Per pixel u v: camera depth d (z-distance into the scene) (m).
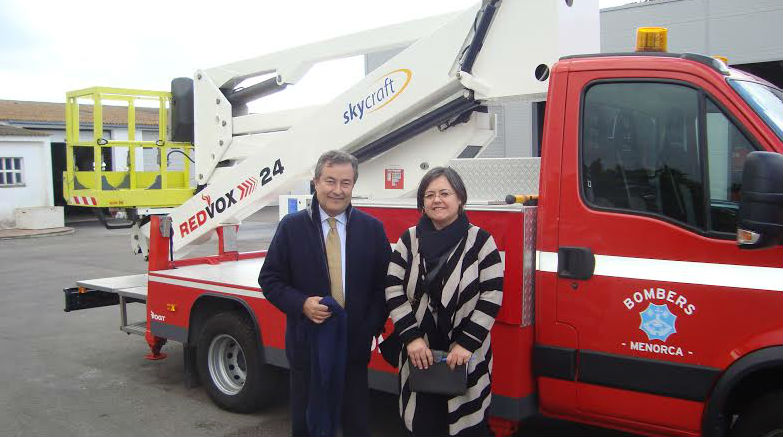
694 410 3.16
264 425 4.98
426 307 3.19
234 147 6.09
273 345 4.80
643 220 3.27
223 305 5.32
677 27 12.14
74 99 6.84
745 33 11.59
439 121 4.62
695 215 3.17
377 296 3.43
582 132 3.47
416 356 3.10
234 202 5.71
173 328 5.66
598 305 3.37
